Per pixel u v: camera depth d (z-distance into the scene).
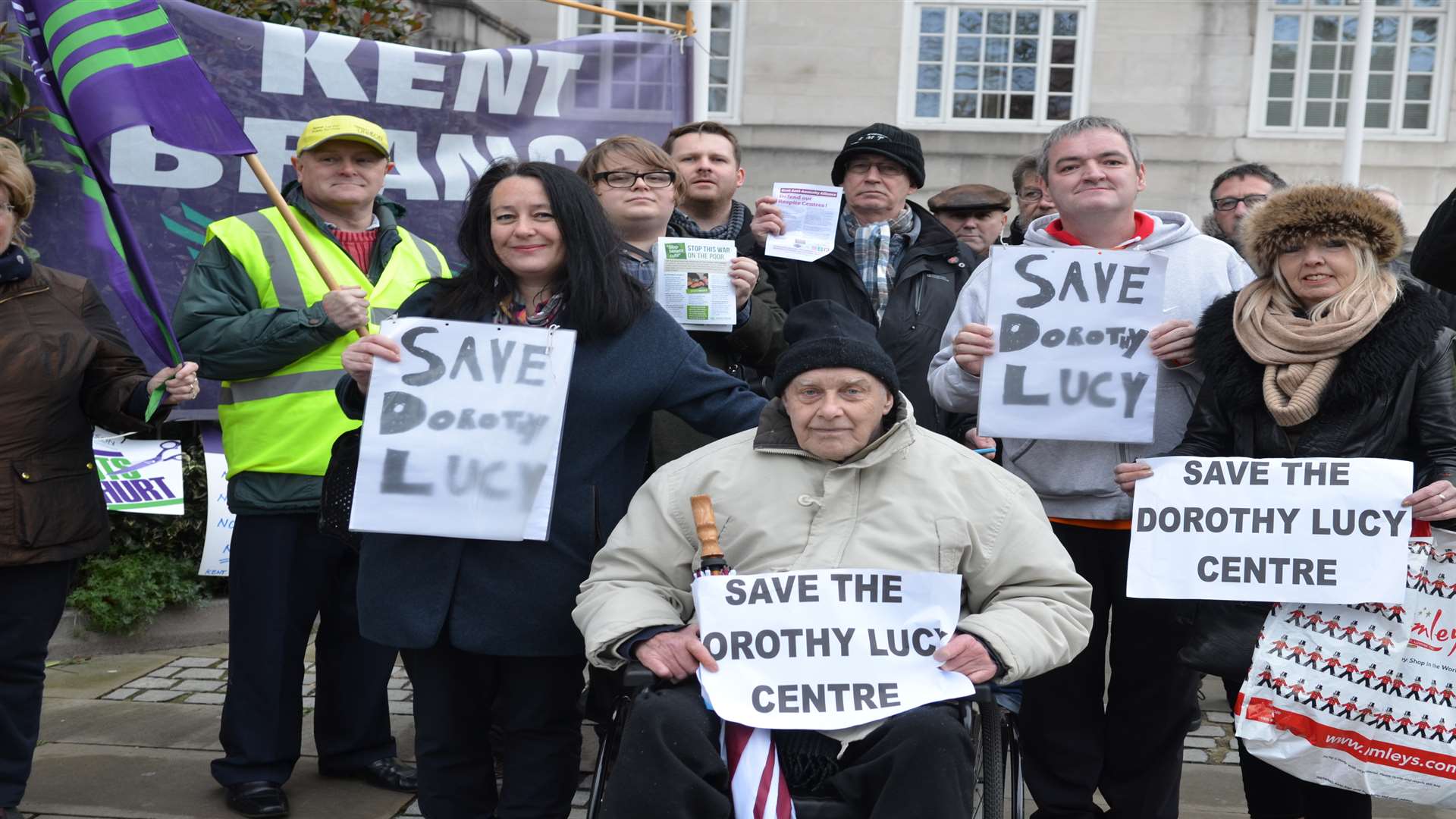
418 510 3.03
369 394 3.07
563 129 6.23
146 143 5.48
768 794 2.76
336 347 4.14
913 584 2.87
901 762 2.70
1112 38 11.35
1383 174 11.36
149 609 5.88
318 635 4.38
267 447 4.06
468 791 3.26
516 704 3.21
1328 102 11.38
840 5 11.37
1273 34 11.35
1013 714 3.28
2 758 3.70
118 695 5.27
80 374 3.68
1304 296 3.20
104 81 3.85
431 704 3.21
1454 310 4.91
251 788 4.08
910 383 4.40
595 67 6.27
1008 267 3.48
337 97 5.79
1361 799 3.38
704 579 2.88
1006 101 11.48
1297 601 3.14
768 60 11.44
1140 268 3.43
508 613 3.10
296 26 6.37
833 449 3.01
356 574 4.25
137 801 4.18
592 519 3.15
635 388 3.15
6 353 3.57
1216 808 4.25
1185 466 3.24
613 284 3.13
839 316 3.07
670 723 2.78
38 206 5.36
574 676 3.25
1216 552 3.20
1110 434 3.42
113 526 5.99
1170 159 11.39
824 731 2.78
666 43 6.36
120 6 3.92
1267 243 3.21
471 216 3.23
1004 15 11.41
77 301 3.78
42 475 3.62
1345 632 3.14
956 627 2.88
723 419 3.22
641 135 6.37
